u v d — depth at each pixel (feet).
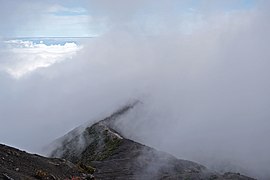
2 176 96.32
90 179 137.90
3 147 128.06
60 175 125.80
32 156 132.36
